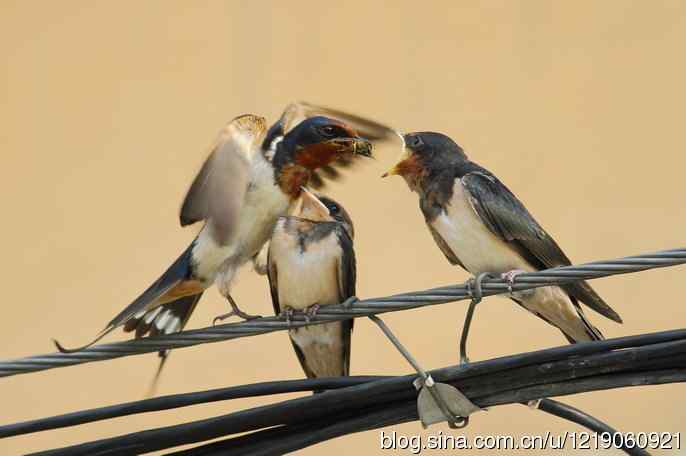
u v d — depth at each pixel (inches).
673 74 690.8
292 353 614.5
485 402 310.5
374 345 610.5
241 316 341.7
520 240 364.5
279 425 315.3
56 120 695.7
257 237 345.1
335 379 314.0
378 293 639.1
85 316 655.8
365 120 363.3
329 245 363.3
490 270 371.6
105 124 697.6
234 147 331.3
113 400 612.7
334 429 314.2
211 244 337.4
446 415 310.7
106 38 706.8
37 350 643.5
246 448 315.9
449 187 369.7
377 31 695.7
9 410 609.9
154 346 309.7
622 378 306.7
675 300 632.4
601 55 695.7
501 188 368.5
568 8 703.7
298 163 347.6
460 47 695.7
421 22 693.3
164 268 669.3
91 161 691.4
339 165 364.8
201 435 310.0
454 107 686.5
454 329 613.3
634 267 298.2
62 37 704.4
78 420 305.6
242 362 613.0
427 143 375.9
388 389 310.7
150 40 700.0
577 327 374.0
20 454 605.3
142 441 310.5
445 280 639.8
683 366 305.1
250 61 692.1
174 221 679.7
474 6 702.5
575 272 303.6
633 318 631.8
